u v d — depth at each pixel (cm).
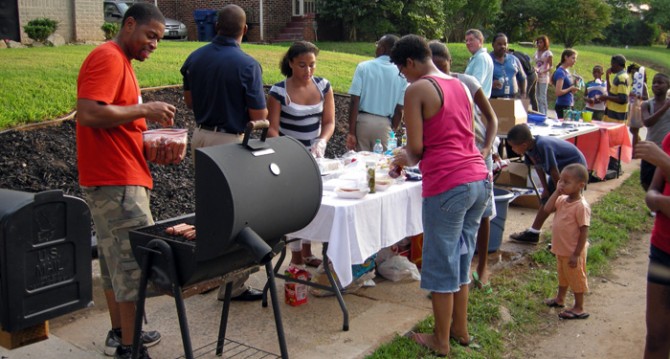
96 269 517
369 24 2264
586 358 445
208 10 2192
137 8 361
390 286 531
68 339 430
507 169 801
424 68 399
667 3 4016
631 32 4097
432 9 2316
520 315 498
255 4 2208
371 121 651
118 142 358
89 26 1697
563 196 502
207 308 481
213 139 461
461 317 434
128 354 378
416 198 506
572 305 526
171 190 692
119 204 359
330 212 432
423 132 396
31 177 644
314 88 557
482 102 476
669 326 340
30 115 745
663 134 742
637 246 692
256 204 306
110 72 343
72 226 303
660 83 744
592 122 957
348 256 433
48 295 298
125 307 373
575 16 3023
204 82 459
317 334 441
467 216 416
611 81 1127
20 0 1549
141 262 329
